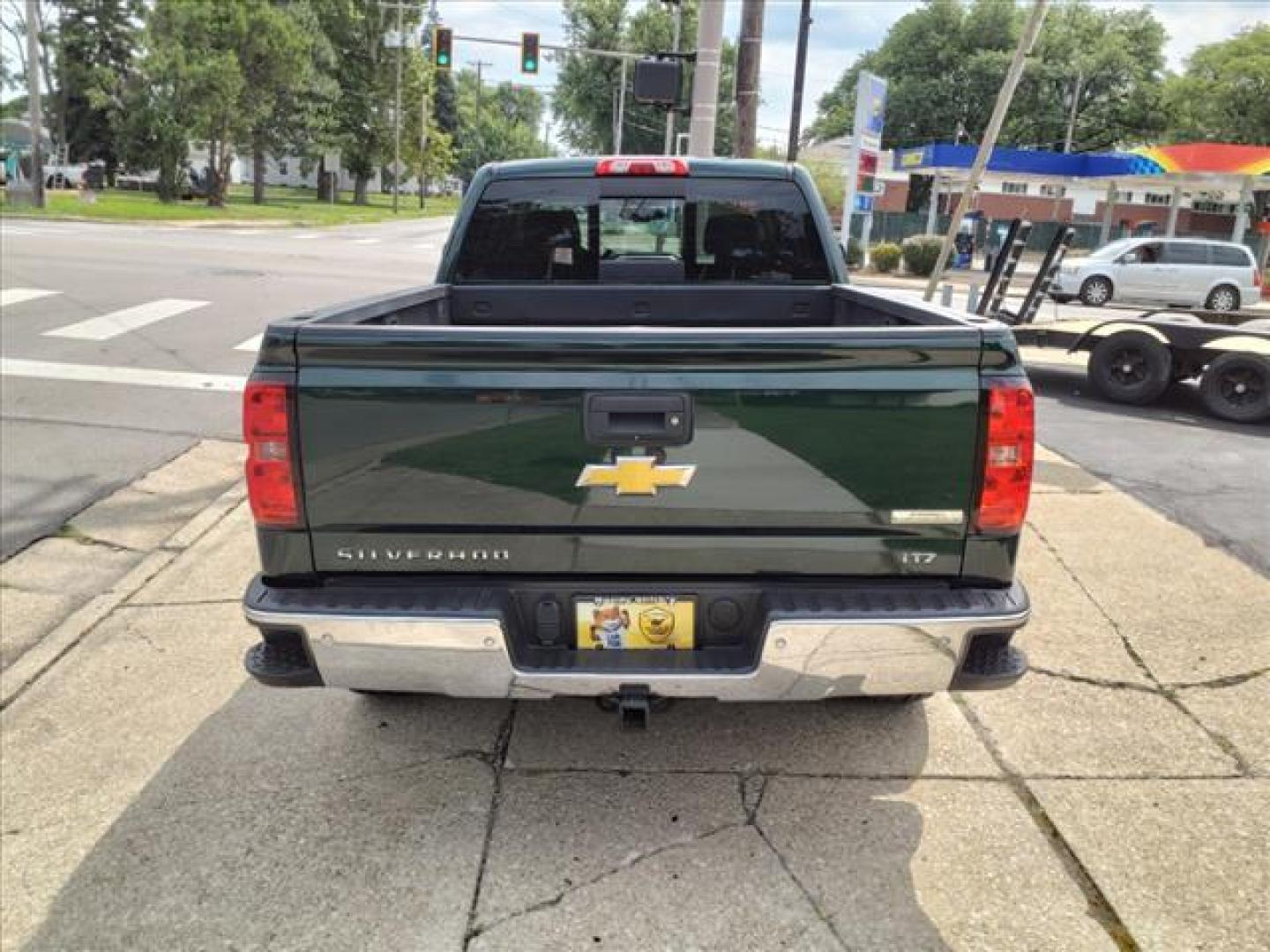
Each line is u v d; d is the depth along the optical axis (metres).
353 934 2.60
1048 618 4.44
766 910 2.67
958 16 67.75
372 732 3.58
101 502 6.05
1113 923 2.62
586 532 2.63
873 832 2.98
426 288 4.41
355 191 64.12
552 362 2.54
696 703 3.75
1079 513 5.95
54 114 52.31
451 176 114.06
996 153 31.30
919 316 3.46
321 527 2.65
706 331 2.53
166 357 9.88
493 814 3.09
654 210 4.75
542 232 4.79
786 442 2.56
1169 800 3.14
